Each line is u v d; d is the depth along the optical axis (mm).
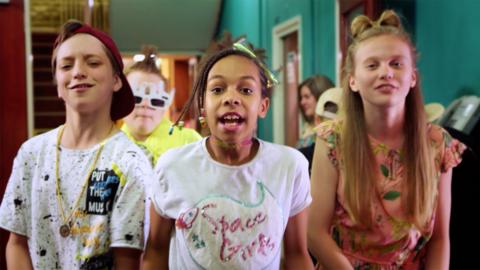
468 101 2445
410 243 1538
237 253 1152
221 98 1180
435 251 1578
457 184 2061
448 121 2484
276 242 1188
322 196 1577
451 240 2072
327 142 1578
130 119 2246
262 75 1239
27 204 1349
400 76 1466
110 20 8477
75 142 1365
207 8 8828
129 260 1299
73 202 1312
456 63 2672
